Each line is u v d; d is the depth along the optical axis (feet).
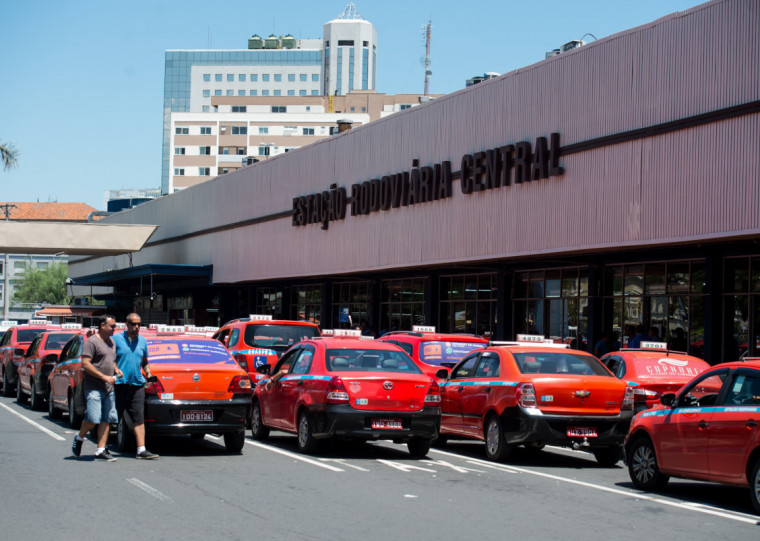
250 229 148.46
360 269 112.37
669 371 53.26
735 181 62.54
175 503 31.91
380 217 108.27
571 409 44.78
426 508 32.14
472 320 102.78
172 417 45.14
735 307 70.44
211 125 422.41
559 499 35.12
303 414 47.78
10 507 30.73
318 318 141.08
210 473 39.63
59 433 55.21
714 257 71.56
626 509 33.27
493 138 88.63
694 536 28.48
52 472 38.88
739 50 62.95
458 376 52.42
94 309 213.25
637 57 71.77
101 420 43.34
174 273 160.45
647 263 79.30
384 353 48.44
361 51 587.27
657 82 69.67
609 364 56.54
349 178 116.78
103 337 43.45
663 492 37.86
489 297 99.71
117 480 36.99
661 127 68.69
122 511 30.25
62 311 212.23
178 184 421.59
